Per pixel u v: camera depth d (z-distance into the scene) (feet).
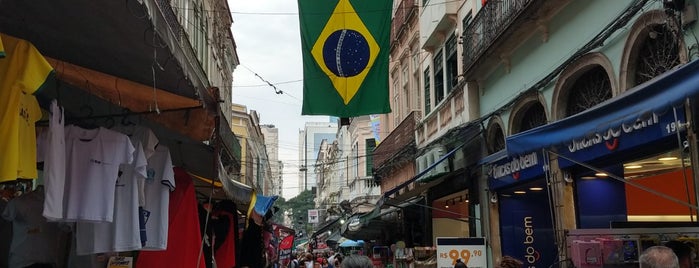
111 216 13.88
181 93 16.61
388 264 65.77
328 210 172.14
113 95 16.43
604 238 20.54
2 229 16.34
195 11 66.74
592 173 29.60
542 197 39.50
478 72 43.34
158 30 12.14
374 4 32.50
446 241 36.27
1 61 10.52
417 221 63.00
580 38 29.94
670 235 19.11
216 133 18.70
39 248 15.42
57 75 15.02
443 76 53.98
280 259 80.94
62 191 12.62
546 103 33.58
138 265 18.04
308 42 32.09
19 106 10.48
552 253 38.29
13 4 11.86
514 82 38.50
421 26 60.13
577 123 20.67
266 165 242.99
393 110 78.28
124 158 14.35
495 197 40.27
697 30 20.53
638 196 28.50
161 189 16.60
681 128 19.90
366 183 123.85
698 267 17.83
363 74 31.68
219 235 27.58
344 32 32.14
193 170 23.30
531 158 33.78
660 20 22.80
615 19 25.63
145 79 15.76
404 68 72.33
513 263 22.03
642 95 17.49
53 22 12.57
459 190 48.16
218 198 29.78
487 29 40.11
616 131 21.76
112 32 12.82
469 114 44.98
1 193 16.65
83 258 16.46
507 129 38.99
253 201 30.17
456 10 50.08
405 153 63.52
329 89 31.65
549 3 31.73
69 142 14.05
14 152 10.18
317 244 171.73
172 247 18.22
